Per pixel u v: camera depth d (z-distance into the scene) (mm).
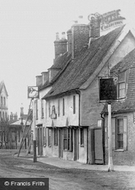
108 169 22625
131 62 28078
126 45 31391
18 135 78188
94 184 16938
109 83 22859
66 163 29969
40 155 43781
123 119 26141
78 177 19469
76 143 32750
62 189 15484
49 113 40812
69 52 43000
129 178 18984
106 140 28141
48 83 42750
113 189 15555
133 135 25344
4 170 22984
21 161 31781
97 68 31141
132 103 25781
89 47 37406
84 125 30844
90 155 29797
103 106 31234
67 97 34656
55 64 43562
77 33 39844
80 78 32969
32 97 34781
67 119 34312
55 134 39219
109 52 31172
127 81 27016
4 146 79250
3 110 99375
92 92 31188
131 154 25438
